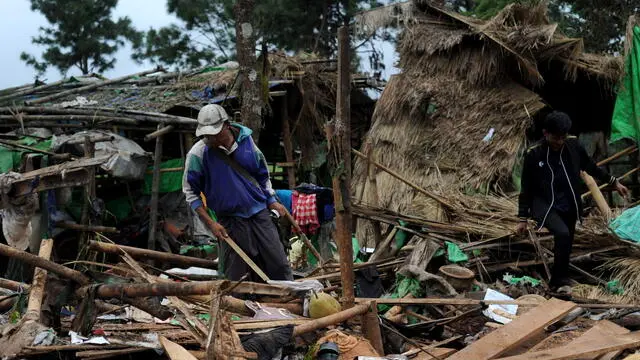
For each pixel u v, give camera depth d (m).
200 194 5.33
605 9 17.33
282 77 12.91
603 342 4.23
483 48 10.92
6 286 5.20
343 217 4.47
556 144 6.44
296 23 24.38
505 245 7.34
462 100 10.95
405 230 7.50
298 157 14.27
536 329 4.45
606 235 7.22
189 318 3.89
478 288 6.15
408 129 11.07
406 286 5.84
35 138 10.42
